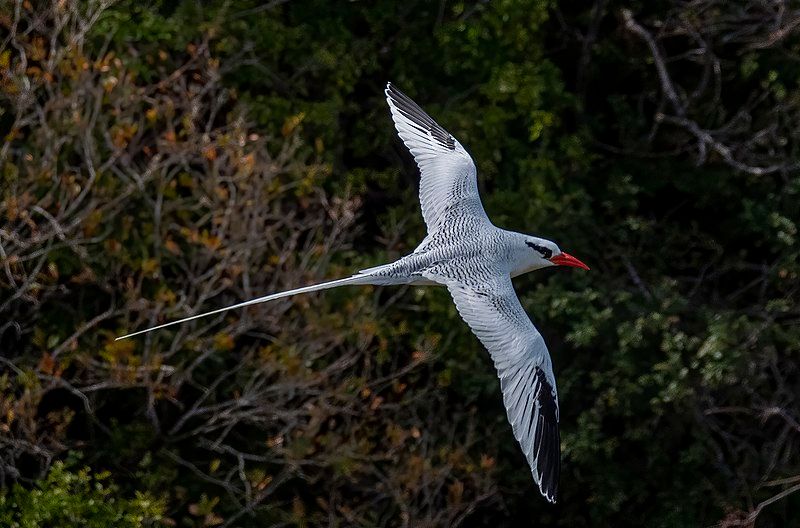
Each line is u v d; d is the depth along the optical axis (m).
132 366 15.29
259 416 16.83
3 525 15.38
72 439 17.19
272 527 16.77
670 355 17.73
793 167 19.23
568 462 18.52
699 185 19.80
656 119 19.23
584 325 17.70
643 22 20.19
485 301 10.44
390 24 19.08
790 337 18.44
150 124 16.08
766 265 19.98
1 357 15.84
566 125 20.20
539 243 11.05
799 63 19.88
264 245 16.08
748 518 17.48
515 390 10.15
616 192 19.56
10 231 15.52
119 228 16.09
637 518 18.56
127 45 16.72
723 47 20.31
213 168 15.70
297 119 16.58
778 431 18.97
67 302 16.67
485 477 17.75
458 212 11.30
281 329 16.03
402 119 12.39
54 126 15.59
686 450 18.19
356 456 16.27
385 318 17.17
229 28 17.44
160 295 15.43
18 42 16.64
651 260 19.86
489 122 18.62
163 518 16.08
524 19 18.97
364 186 18.16
